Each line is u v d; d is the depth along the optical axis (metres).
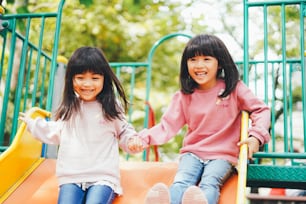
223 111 2.40
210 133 2.39
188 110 2.49
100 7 7.88
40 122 2.35
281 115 6.66
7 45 6.34
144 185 2.32
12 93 6.52
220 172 2.18
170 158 8.53
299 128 7.45
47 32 7.31
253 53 7.52
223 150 2.31
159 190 1.83
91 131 2.30
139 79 8.41
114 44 8.14
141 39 8.30
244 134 2.16
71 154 2.24
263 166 2.48
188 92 2.50
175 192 2.06
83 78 2.27
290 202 5.75
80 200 2.11
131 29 8.04
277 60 4.08
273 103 3.41
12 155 2.33
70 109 2.33
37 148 2.67
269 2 2.78
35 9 6.79
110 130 2.34
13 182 2.33
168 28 8.42
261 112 2.30
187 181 2.16
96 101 2.38
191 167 2.25
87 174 2.18
